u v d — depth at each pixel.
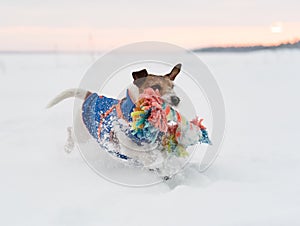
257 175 3.56
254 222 2.50
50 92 10.27
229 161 4.03
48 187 3.38
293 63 17.09
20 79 13.77
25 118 6.87
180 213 2.71
